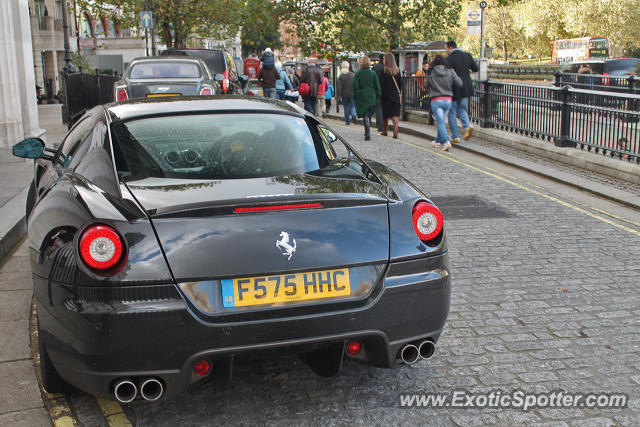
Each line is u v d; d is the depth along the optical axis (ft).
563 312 14.66
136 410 10.35
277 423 9.98
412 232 9.71
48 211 9.88
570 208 25.39
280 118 12.12
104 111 12.34
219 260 8.74
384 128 51.06
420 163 36.55
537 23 169.58
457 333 13.52
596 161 32.60
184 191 9.55
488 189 29.09
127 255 8.54
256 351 8.90
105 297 8.48
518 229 22.15
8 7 35.78
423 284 9.60
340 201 9.52
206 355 8.71
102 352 8.52
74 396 10.70
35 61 144.36
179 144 10.91
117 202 9.19
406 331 9.59
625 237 21.13
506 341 13.09
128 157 10.51
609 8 153.69
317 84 67.77
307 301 9.04
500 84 44.73
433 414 10.23
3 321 13.84
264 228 9.00
